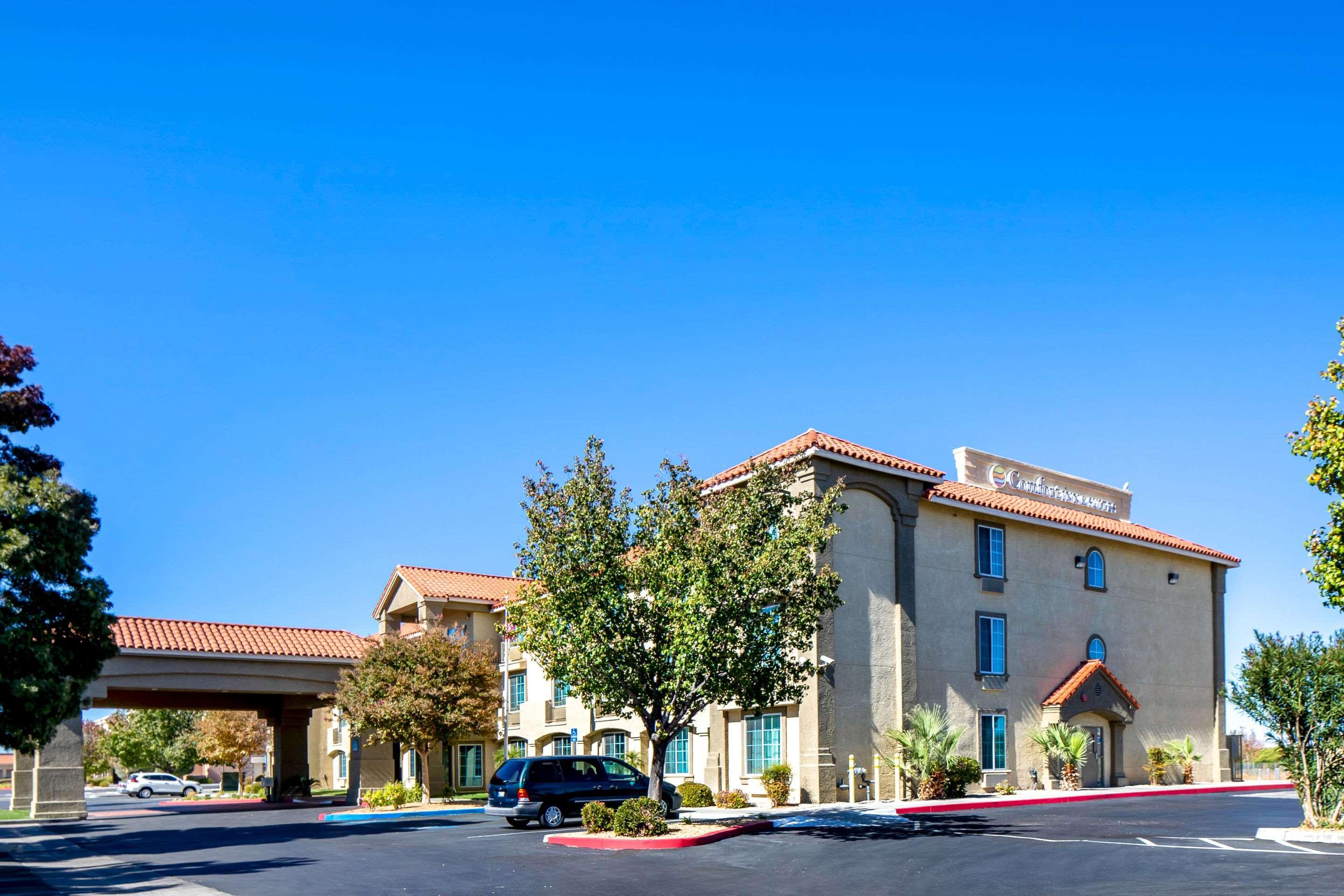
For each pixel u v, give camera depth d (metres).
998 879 16.91
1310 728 22.19
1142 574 41.78
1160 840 21.61
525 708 44.06
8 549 21.30
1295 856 18.50
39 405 27.64
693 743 34.41
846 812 27.98
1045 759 36.28
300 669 39.28
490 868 19.39
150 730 76.06
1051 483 41.72
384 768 39.41
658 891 16.53
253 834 28.56
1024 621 37.09
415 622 48.09
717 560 23.39
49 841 27.86
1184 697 42.19
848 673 31.77
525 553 24.94
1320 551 21.03
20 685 21.30
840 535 32.28
